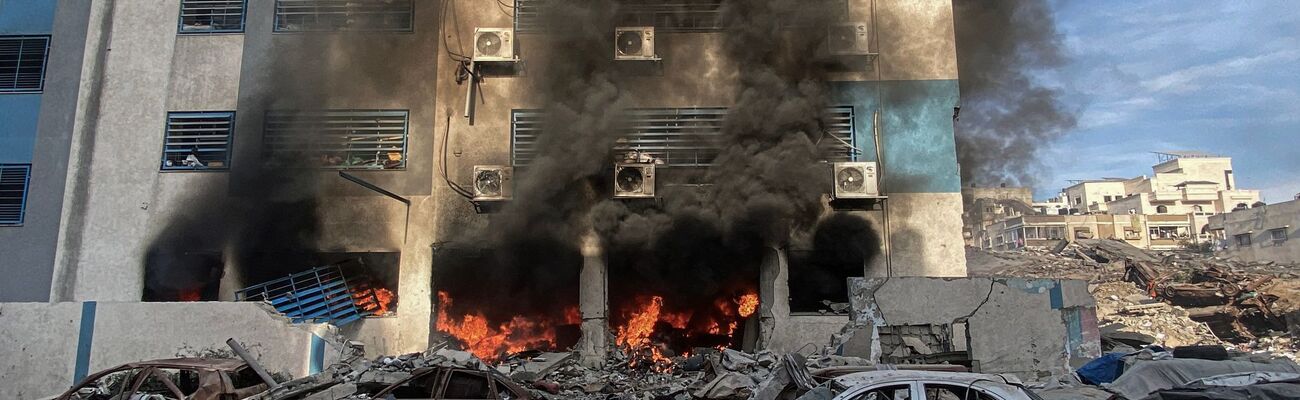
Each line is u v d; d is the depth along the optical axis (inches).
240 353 448.1
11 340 510.3
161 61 627.5
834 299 627.5
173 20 636.1
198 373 391.2
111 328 512.4
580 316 577.0
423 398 372.5
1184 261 1202.0
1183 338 752.3
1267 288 848.9
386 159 611.5
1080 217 2203.5
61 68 631.8
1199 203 3038.9
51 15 644.7
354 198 597.3
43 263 594.2
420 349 568.7
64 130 618.8
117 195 602.9
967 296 502.0
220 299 582.9
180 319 512.4
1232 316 836.0
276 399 387.5
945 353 492.7
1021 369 490.0
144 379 391.2
